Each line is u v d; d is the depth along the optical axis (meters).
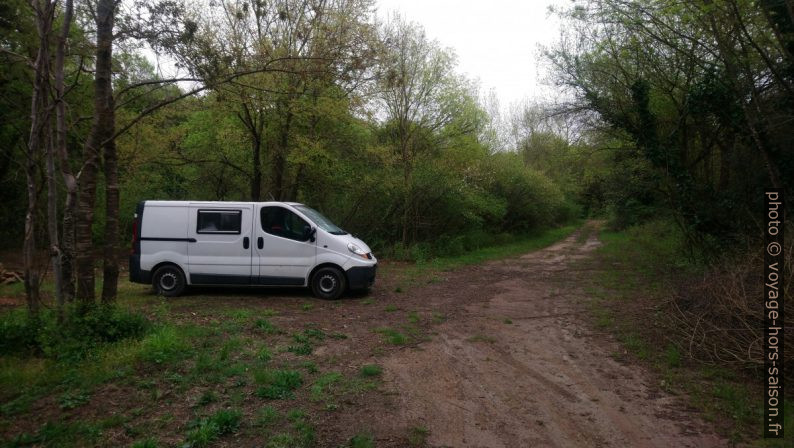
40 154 7.33
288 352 6.28
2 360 5.41
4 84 10.82
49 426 4.05
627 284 12.26
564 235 35.00
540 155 40.59
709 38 11.70
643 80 13.46
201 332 6.90
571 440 4.09
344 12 14.57
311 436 3.97
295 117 15.53
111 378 5.06
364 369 5.57
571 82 15.18
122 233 20.52
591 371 5.82
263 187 17.97
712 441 4.07
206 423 4.09
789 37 9.82
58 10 7.19
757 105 10.34
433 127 19.73
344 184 18.03
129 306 8.59
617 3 12.48
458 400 4.91
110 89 6.56
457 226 22.39
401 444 3.95
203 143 16.78
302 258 9.92
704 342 6.49
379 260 18.33
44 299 9.45
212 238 9.95
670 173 13.14
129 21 6.41
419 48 18.81
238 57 7.92
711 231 12.42
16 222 19.08
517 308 9.49
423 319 8.39
